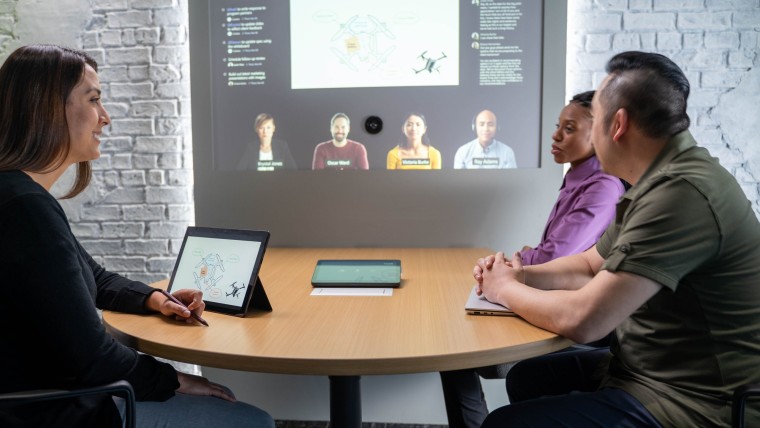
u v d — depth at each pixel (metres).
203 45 2.72
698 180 1.21
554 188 2.67
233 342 1.24
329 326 1.34
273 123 2.74
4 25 2.89
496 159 2.69
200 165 2.77
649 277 1.17
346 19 2.68
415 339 1.24
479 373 2.01
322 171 2.74
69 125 1.27
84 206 2.95
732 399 1.11
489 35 2.65
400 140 2.71
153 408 1.40
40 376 1.14
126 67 2.88
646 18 2.67
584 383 1.69
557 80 2.63
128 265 2.96
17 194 1.12
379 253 2.52
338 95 2.71
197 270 1.58
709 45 2.65
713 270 1.21
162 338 1.27
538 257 2.01
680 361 1.25
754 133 2.66
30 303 1.08
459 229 2.71
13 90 1.22
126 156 2.92
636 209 1.25
